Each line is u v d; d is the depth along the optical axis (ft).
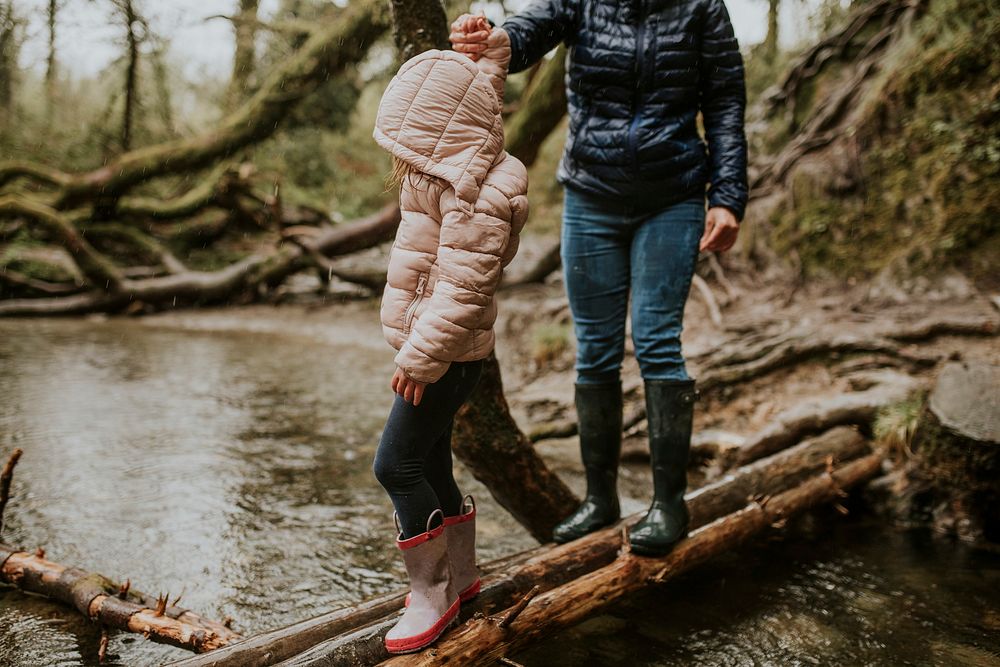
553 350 20.44
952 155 19.44
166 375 20.74
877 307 18.88
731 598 9.25
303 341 26.86
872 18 24.49
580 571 7.89
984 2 20.26
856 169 21.07
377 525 11.28
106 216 33.40
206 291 31.81
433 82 5.81
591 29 8.04
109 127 40.47
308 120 46.70
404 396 6.00
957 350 15.55
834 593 9.40
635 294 8.27
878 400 13.26
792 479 11.08
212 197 34.22
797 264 21.33
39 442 14.49
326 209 37.63
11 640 7.81
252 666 6.20
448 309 5.75
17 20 32.94
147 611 7.65
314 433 15.81
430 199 5.91
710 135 8.23
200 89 44.11
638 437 14.92
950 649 8.11
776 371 16.24
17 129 39.99
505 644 6.72
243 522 11.25
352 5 30.17
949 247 18.81
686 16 7.86
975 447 11.01
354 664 6.08
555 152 42.52
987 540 11.10
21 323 28.84
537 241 38.68
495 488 9.25
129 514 11.34
